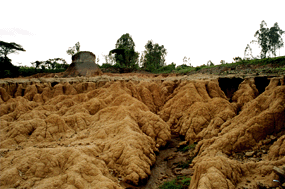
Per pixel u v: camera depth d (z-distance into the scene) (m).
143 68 80.38
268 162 10.72
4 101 28.56
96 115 23.30
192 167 15.73
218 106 23.67
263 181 9.79
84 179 11.23
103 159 14.54
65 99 27.55
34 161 12.05
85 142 16.89
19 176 11.03
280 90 15.60
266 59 41.28
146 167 14.59
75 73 46.16
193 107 24.61
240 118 17.27
